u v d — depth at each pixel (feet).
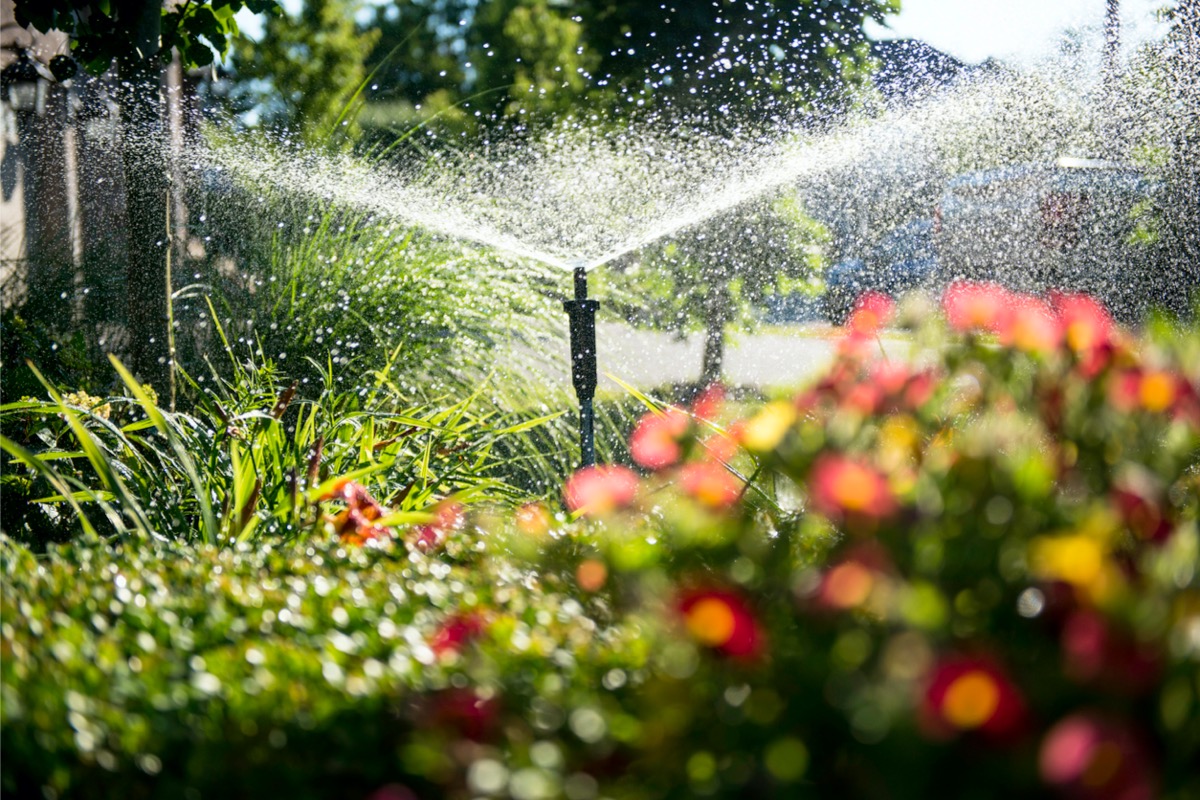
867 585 4.49
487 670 5.08
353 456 13.55
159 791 4.78
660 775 4.40
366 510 10.11
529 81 36.83
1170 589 4.30
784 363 32.07
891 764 3.78
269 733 5.03
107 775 4.92
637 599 5.70
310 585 7.18
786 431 6.08
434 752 4.54
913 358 6.84
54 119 24.04
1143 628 3.92
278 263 21.12
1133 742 3.65
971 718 3.71
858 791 4.06
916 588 4.31
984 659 3.83
